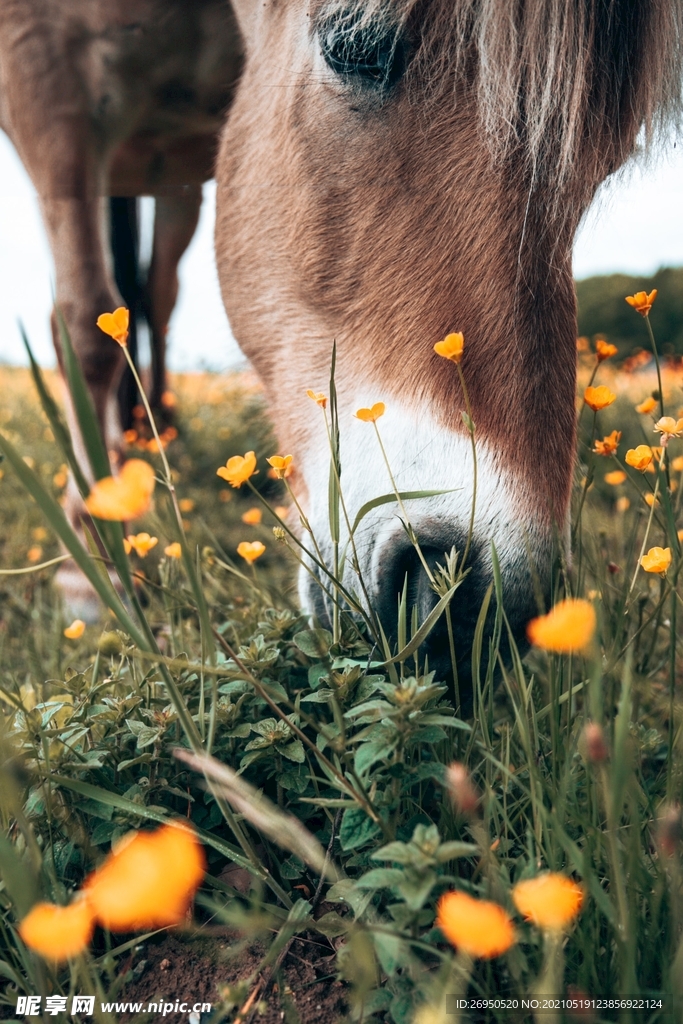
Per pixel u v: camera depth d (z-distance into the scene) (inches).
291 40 74.5
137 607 36.3
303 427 72.7
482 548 54.2
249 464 48.2
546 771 47.7
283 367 76.2
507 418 57.1
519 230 59.3
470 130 61.9
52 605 105.0
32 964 39.8
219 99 104.0
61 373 107.1
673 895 37.0
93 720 51.2
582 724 49.0
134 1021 38.8
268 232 78.7
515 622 54.6
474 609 54.1
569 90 58.1
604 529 88.4
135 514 32.6
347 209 68.6
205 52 98.7
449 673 55.1
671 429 51.3
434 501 56.4
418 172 63.6
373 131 66.7
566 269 62.4
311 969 43.1
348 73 67.4
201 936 45.5
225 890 44.9
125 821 45.5
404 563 57.2
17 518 139.9
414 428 59.3
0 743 42.1
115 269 150.6
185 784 51.2
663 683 69.4
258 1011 39.5
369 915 40.9
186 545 40.8
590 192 64.1
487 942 27.9
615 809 30.2
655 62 60.7
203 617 40.7
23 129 101.9
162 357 177.6
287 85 74.2
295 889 47.6
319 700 46.6
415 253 62.9
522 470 56.3
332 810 47.7
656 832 44.4
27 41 96.9
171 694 39.4
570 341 61.6
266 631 58.8
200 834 43.2
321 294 71.5
